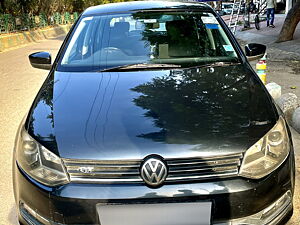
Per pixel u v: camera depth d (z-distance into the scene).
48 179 1.84
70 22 26.86
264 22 17.61
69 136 1.92
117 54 3.02
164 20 3.36
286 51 9.54
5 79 7.76
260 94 2.30
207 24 3.33
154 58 2.97
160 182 1.75
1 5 16.94
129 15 3.43
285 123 2.13
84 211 1.77
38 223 1.90
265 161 1.86
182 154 1.78
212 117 2.02
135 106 2.15
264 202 1.83
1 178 3.19
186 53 3.03
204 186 1.75
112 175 1.79
